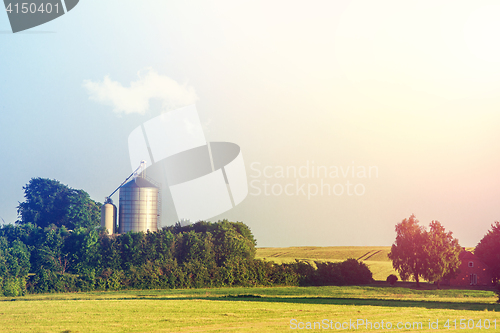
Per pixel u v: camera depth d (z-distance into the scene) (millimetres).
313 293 71375
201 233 98438
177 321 41312
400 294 69562
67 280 78938
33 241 93438
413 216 88688
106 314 45562
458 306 51031
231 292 73562
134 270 84375
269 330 36969
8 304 54469
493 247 90250
